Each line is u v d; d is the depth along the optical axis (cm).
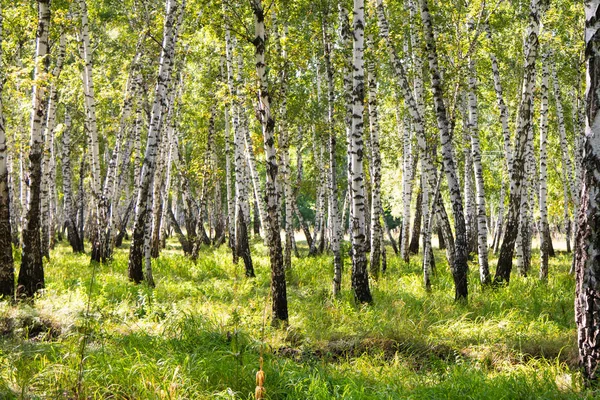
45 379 620
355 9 1192
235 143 1888
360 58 1197
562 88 2456
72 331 861
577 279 664
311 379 650
